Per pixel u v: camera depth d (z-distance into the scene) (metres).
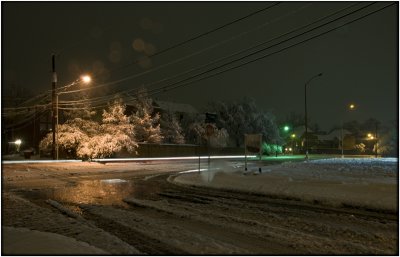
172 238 7.68
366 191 12.88
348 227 8.74
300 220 9.53
